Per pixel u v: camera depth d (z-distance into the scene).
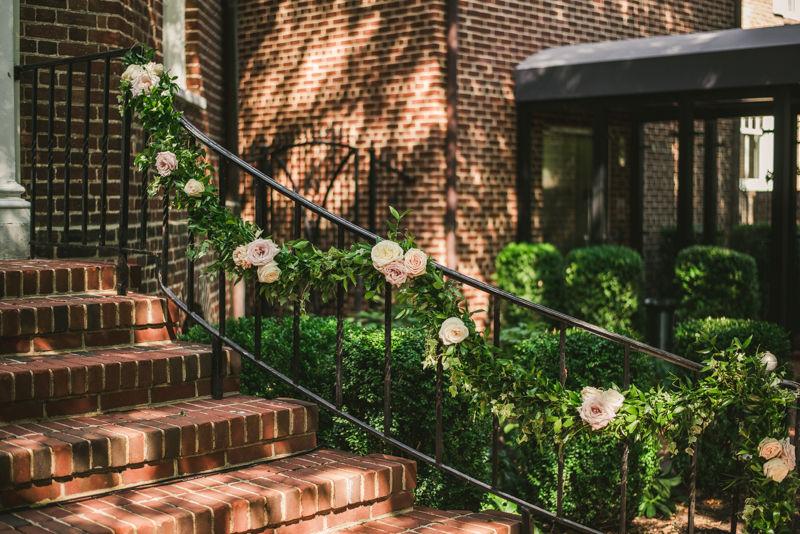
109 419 3.22
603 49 9.41
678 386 3.46
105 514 2.70
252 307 10.63
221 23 8.38
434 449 4.09
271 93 10.56
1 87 4.57
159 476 3.08
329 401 4.09
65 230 4.28
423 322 3.40
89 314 3.62
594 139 9.32
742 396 3.37
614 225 9.44
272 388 4.17
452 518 3.37
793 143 8.27
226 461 3.28
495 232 9.77
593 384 4.71
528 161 9.90
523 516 3.40
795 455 3.40
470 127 9.48
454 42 9.24
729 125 8.44
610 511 4.66
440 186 9.32
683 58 8.48
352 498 3.18
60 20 4.90
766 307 8.20
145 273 5.46
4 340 3.42
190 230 3.68
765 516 3.41
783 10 12.18
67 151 4.24
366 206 9.88
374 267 3.39
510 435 5.00
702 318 7.91
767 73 7.98
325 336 4.38
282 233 10.48
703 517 5.00
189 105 6.74
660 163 8.99
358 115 9.88
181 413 3.34
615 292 8.75
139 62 3.81
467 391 3.42
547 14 10.09
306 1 10.22
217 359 3.62
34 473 2.74
